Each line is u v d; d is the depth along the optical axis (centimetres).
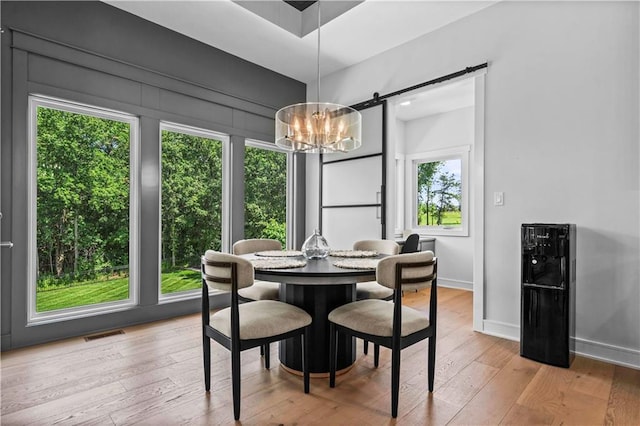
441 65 326
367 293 244
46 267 274
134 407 176
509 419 167
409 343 175
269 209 434
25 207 257
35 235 269
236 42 356
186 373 214
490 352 249
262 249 302
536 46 267
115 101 297
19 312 254
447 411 173
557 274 226
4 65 246
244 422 163
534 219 266
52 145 278
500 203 283
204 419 166
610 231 234
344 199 418
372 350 254
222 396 187
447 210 521
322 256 232
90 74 285
